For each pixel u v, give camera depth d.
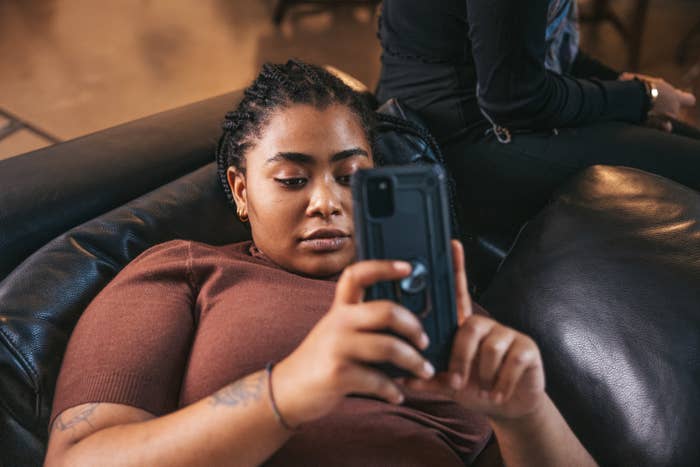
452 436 0.76
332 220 0.81
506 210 1.27
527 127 1.26
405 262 0.52
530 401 0.58
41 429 0.79
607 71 1.56
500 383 0.55
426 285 0.53
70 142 1.08
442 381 0.54
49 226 0.92
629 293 0.87
